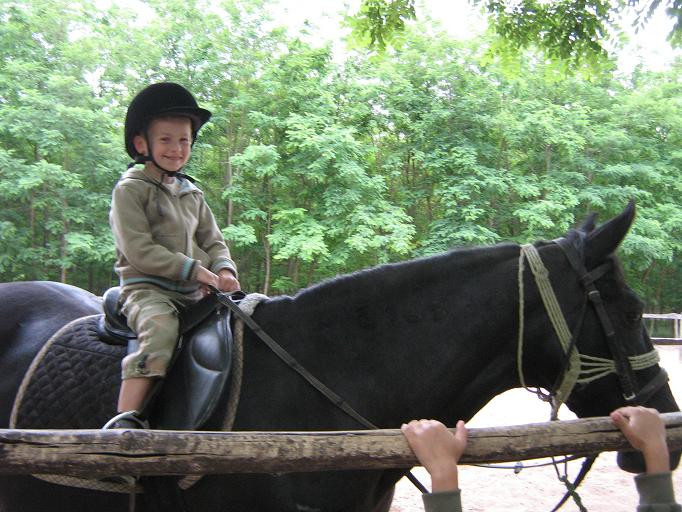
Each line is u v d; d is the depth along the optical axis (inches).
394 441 55.4
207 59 748.0
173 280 81.2
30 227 670.5
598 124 808.3
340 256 665.6
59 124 631.2
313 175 663.8
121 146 670.5
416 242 741.9
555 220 735.1
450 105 761.6
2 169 614.2
